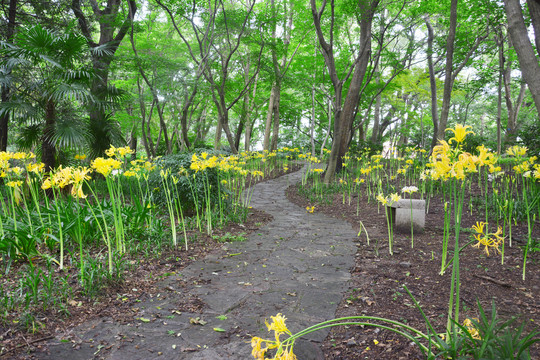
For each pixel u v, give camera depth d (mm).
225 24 11141
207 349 2270
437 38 13141
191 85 11555
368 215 6852
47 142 6922
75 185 3428
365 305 2885
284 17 14438
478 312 2611
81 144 6707
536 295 2883
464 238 4773
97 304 2850
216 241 4961
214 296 3121
